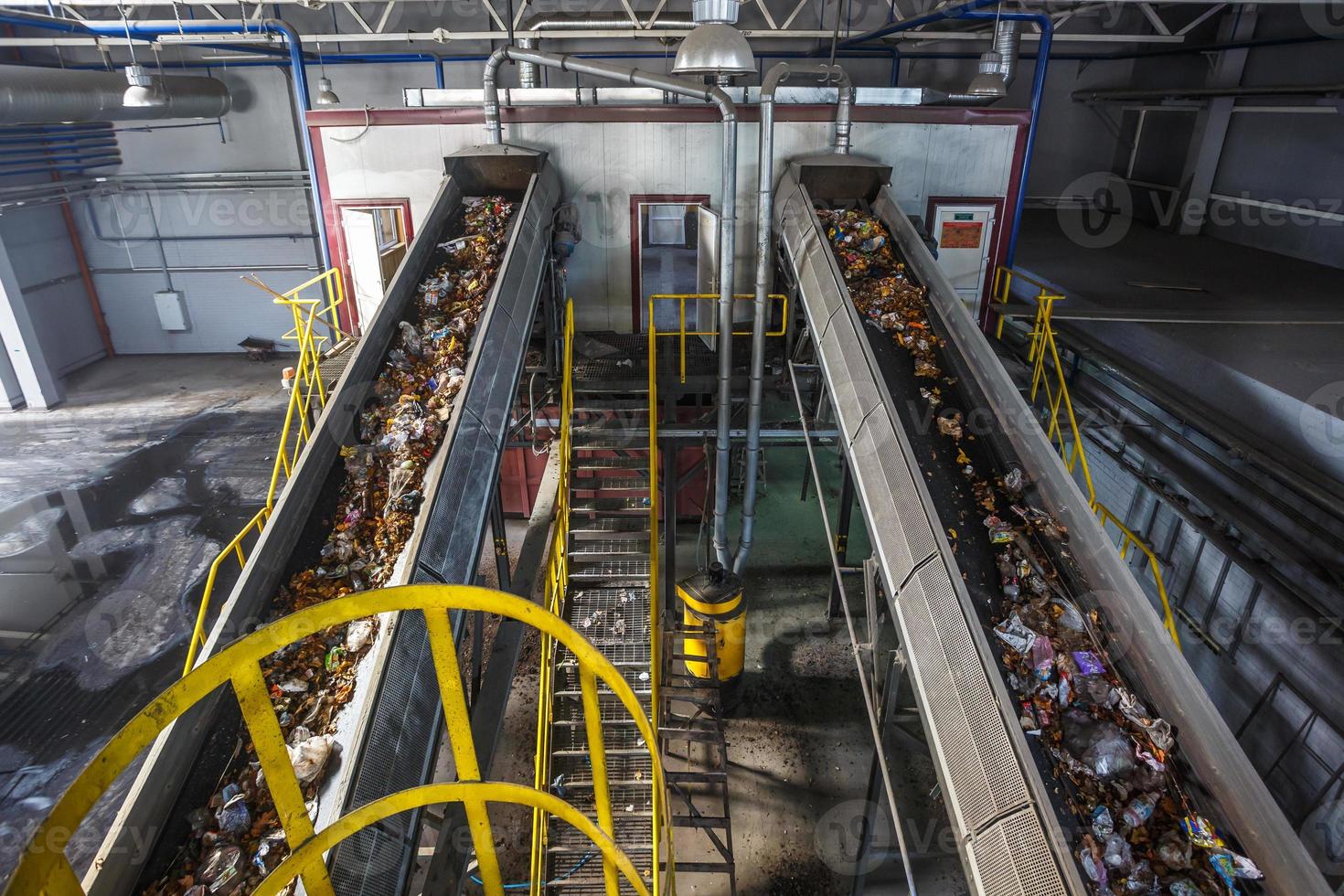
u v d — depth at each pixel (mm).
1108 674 4871
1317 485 7832
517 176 10500
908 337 7777
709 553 13312
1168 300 12711
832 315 8141
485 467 6508
